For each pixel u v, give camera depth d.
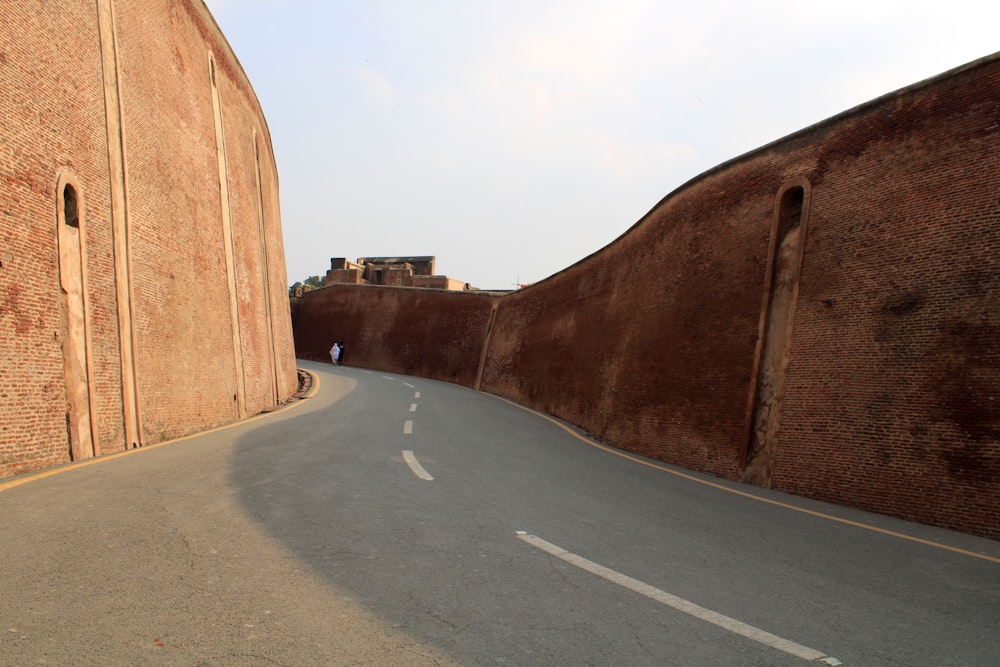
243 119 23.28
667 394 15.14
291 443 11.47
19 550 4.77
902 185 10.10
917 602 4.82
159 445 11.18
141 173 12.86
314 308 58.59
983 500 7.92
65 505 6.25
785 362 11.50
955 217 9.15
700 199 16.14
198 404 14.90
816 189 11.86
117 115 11.95
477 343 42.72
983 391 8.26
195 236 16.02
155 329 12.91
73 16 10.58
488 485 8.51
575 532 6.25
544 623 3.90
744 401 12.38
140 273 12.45
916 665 3.61
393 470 9.12
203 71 17.97
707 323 14.30
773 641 3.82
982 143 9.02
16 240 8.63
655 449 14.84
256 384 20.83
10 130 8.64
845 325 10.50
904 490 8.89
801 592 4.86
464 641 3.58
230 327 18.36
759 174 13.73
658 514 7.53
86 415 9.95
